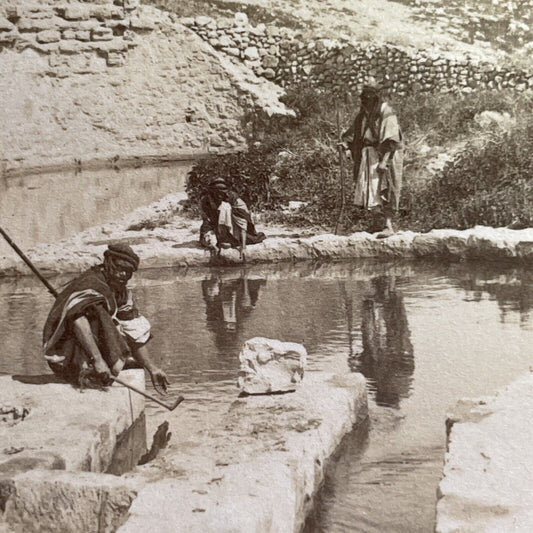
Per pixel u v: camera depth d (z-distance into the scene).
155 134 27.30
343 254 12.28
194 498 4.30
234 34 28.00
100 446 5.51
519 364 7.22
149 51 27.64
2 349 8.45
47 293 10.88
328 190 15.66
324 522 4.70
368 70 27.06
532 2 29.53
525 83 26.33
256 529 4.06
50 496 4.56
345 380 6.29
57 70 27.11
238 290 10.62
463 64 26.44
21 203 18.41
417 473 5.24
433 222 13.60
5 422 5.86
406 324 8.67
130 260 6.50
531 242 11.38
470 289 10.07
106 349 6.27
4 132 25.84
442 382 6.89
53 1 27.17
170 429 6.11
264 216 15.09
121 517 4.51
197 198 16.34
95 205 17.84
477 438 5.00
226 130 27.02
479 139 18.50
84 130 27.00
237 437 5.23
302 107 25.97
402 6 30.08
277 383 6.11
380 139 12.55
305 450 5.05
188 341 8.42
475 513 4.15
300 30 28.17
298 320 9.05
